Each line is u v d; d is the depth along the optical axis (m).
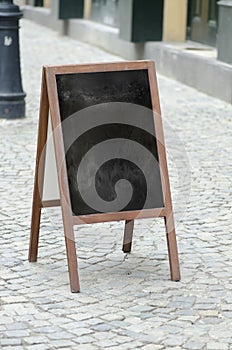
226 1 14.81
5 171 10.31
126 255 7.62
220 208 8.95
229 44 14.76
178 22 18.38
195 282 6.98
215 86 15.05
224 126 12.86
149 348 5.79
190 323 6.19
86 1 23.77
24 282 6.95
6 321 6.19
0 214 8.70
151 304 6.52
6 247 7.77
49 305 6.49
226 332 6.05
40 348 5.77
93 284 6.93
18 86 13.18
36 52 20.72
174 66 16.92
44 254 7.59
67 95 6.84
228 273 7.18
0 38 13.06
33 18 28.50
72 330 6.05
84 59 19.55
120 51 19.84
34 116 13.48
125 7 18.61
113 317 6.29
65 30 24.56
